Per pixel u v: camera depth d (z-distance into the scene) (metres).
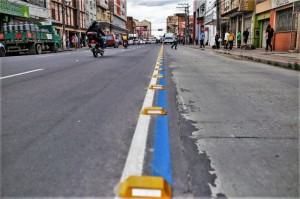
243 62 14.04
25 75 7.99
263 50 23.36
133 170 2.42
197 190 2.13
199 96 5.64
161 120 3.88
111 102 4.86
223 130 3.53
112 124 3.65
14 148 2.85
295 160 2.68
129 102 4.89
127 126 3.58
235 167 2.52
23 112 4.13
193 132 3.43
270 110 4.57
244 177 2.34
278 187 2.19
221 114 4.29
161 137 3.22
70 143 2.99
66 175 2.32
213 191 2.12
